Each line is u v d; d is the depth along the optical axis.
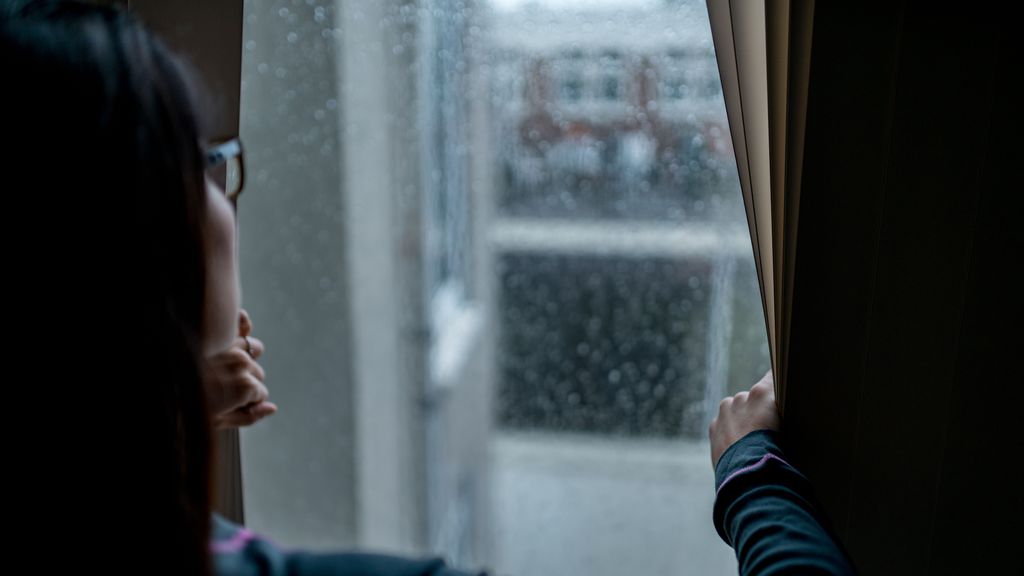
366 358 1.69
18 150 0.32
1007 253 0.61
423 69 1.79
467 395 2.41
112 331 0.33
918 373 0.64
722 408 0.65
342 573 0.41
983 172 0.59
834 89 0.59
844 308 0.63
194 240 0.36
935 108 0.58
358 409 1.65
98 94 0.33
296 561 0.42
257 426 1.54
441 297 2.17
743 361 1.23
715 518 0.54
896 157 0.60
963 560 0.68
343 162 1.48
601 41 2.07
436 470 2.13
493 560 2.30
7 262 0.32
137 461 0.34
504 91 2.23
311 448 1.64
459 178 2.20
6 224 0.32
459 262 2.32
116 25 0.35
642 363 2.26
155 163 0.33
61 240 0.32
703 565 2.06
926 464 0.66
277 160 1.42
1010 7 0.56
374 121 1.61
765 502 0.50
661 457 2.22
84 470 0.34
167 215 0.34
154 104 0.34
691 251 1.93
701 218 1.79
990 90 0.58
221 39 0.66
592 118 2.20
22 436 0.33
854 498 0.67
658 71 2.00
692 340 1.95
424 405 2.01
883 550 0.68
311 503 1.66
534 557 2.26
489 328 2.54
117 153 0.33
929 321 0.63
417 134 1.82
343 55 1.42
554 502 2.28
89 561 0.34
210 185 0.44
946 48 0.57
